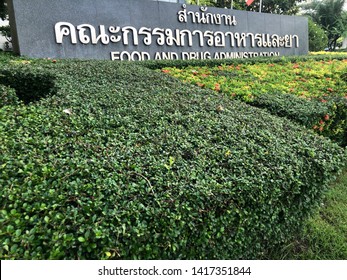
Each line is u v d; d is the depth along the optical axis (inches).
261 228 69.9
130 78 157.5
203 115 103.3
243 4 697.6
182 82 167.2
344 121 145.1
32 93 153.9
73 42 260.8
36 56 247.3
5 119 86.4
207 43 341.4
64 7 255.8
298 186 72.0
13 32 261.6
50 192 53.4
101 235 46.9
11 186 55.0
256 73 243.1
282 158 75.1
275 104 136.8
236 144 81.3
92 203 52.1
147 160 68.7
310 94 177.8
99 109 100.8
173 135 84.6
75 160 64.6
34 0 243.1
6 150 67.4
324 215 104.4
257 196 64.2
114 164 64.7
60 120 89.0
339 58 382.6
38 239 46.6
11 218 48.6
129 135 82.7
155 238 51.3
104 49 276.5
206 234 58.1
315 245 89.7
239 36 370.0
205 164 69.9
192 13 326.6
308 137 93.1
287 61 321.7
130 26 288.8
